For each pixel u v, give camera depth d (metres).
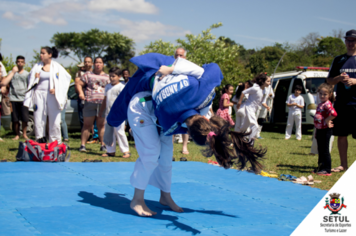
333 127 6.58
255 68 32.94
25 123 10.40
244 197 4.51
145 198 4.27
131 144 10.02
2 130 13.12
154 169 3.78
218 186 5.07
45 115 7.54
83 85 8.33
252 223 3.47
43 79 7.50
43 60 7.53
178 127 3.30
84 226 3.16
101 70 8.41
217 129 3.13
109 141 6.77
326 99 6.30
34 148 6.55
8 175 5.22
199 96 3.22
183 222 3.41
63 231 3.01
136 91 3.67
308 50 59.25
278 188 5.04
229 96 10.15
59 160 6.73
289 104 12.91
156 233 3.07
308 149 9.99
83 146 8.30
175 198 4.33
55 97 7.44
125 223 3.29
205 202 4.21
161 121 3.31
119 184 4.94
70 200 4.02
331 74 6.66
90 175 5.48
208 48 19.98
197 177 5.66
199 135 3.11
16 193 4.23
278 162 7.55
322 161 6.33
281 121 16.53
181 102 3.19
